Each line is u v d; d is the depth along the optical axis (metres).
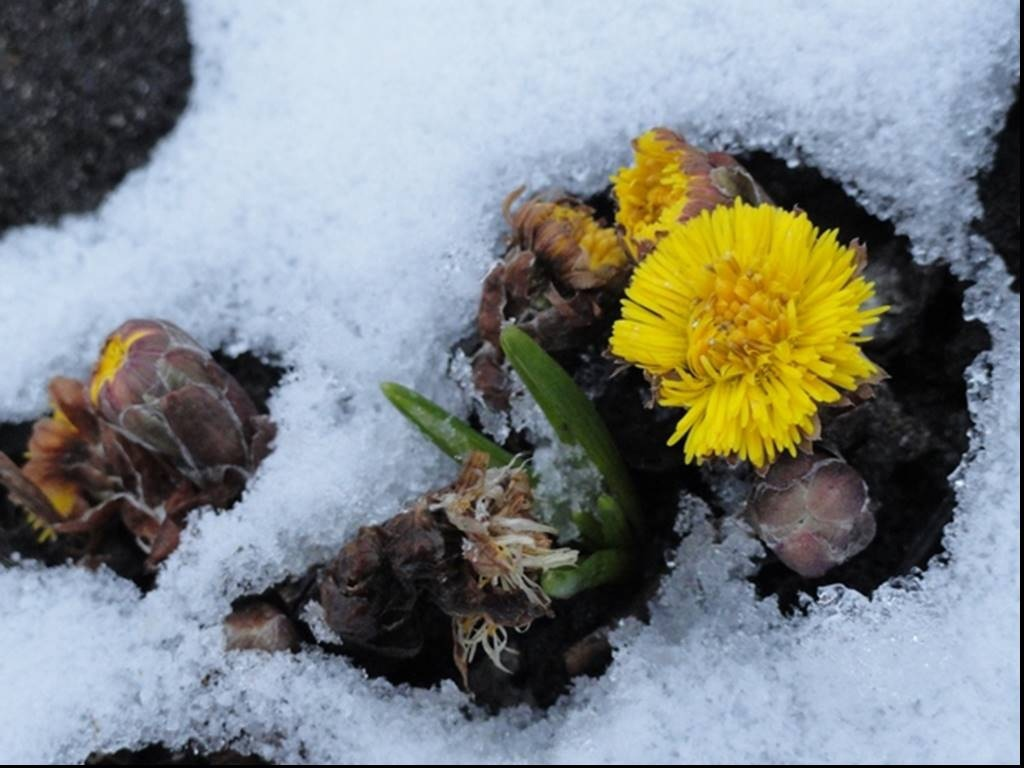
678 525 0.21
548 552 0.20
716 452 0.20
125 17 0.23
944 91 0.22
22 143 0.23
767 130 0.22
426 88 0.23
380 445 0.22
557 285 0.21
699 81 0.22
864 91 0.22
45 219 0.23
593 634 0.21
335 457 0.22
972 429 0.21
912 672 0.20
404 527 0.20
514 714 0.21
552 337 0.21
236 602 0.22
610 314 0.21
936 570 0.21
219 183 0.23
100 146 0.23
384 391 0.21
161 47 0.23
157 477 0.22
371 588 0.20
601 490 0.21
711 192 0.20
